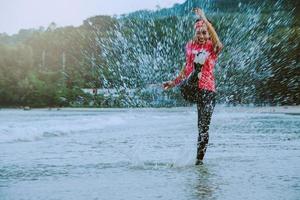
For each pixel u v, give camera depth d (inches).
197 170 223.8
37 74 3361.2
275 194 166.4
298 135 439.5
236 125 619.2
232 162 250.2
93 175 209.0
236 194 166.1
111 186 182.4
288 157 271.3
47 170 223.6
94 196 163.0
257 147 327.6
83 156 276.4
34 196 163.0
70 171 220.1
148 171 221.3
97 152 296.5
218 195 164.7
